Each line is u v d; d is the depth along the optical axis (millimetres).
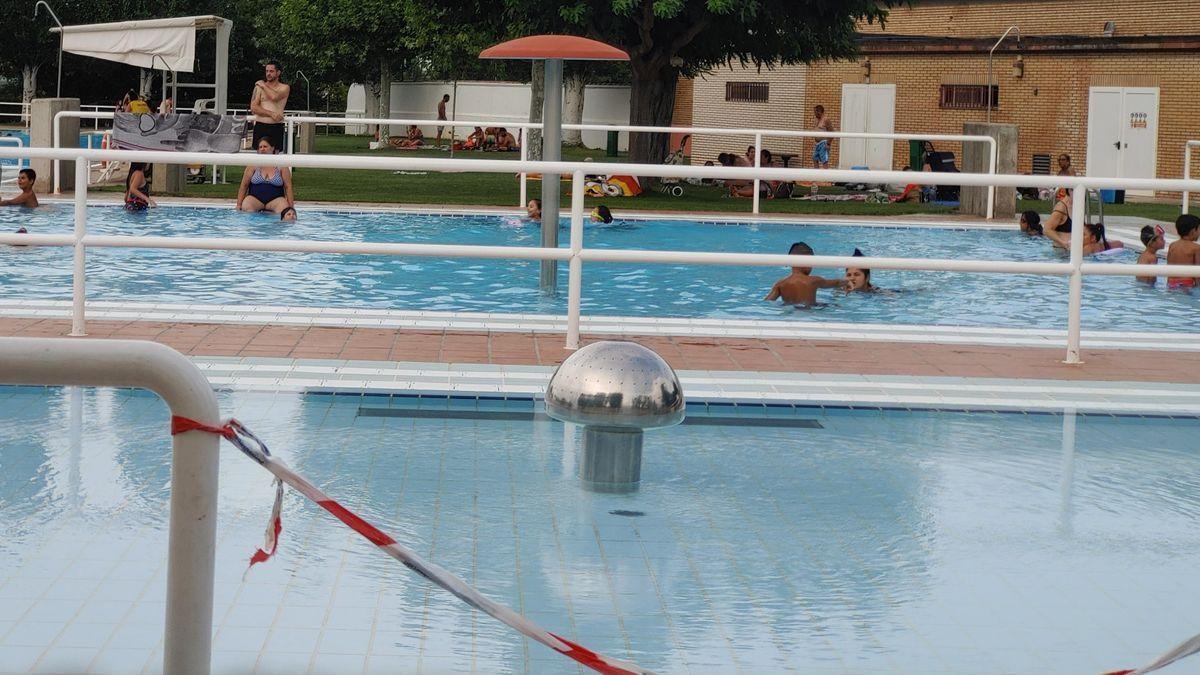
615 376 6160
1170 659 3156
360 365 8328
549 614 4570
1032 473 6609
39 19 56438
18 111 62156
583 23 25391
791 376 8469
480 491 6035
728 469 6555
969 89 33781
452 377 8062
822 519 5789
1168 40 30062
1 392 7723
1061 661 4266
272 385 7734
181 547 2680
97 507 5602
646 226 19359
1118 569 5215
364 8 52969
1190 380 8672
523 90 59375
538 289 13188
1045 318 12562
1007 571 5168
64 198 19891
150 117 21125
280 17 60094
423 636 4320
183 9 59719
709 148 40188
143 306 10297
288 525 5441
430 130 63750
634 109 27547
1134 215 23516
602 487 6195
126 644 4156
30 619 4359
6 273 13281
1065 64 32031
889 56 35312
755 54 29062
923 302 13461
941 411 7812
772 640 4398
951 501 6098
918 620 4621
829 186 30469
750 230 19266
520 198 21156
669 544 5387
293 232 17234
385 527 5453
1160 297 14086
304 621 4414
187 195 20922
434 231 17875
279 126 21844
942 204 24484
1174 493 6305
